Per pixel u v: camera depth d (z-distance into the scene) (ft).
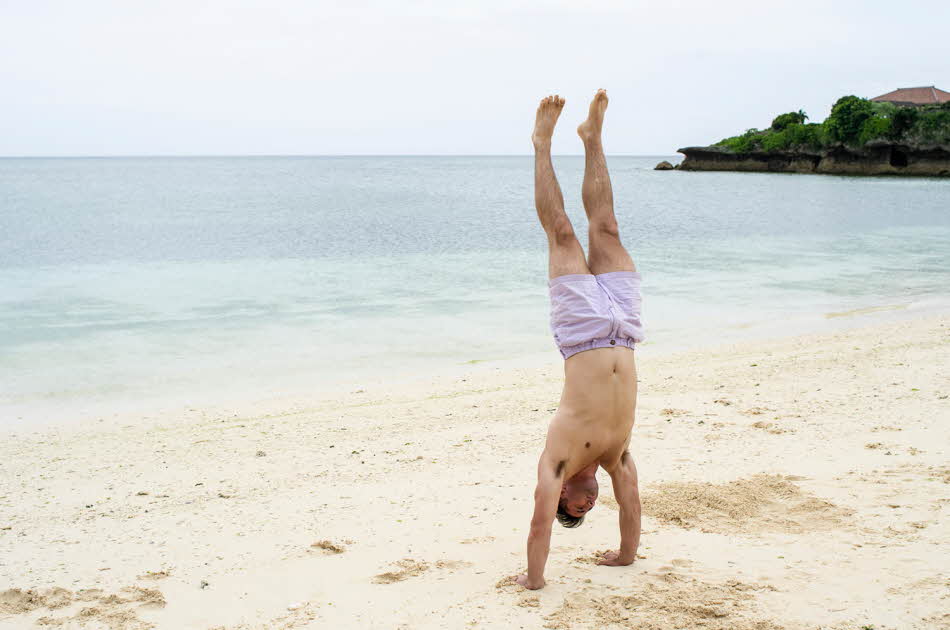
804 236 110.83
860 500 18.99
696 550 16.42
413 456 25.71
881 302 57.98
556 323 14.05
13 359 41.57
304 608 14.37
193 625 13.92
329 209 182.29
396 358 42.32
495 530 18.51
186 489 23.18
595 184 14.53
